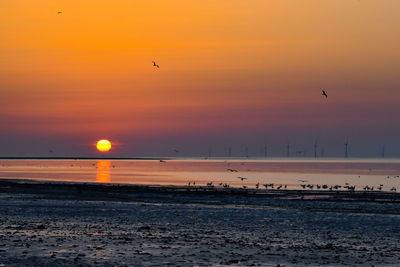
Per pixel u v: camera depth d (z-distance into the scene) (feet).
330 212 254.06
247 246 137.39
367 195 418.92
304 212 249.96
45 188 427.74
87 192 387.55
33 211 232.12
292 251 130.72
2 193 353.51
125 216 220.43
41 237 142.61
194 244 138.00
